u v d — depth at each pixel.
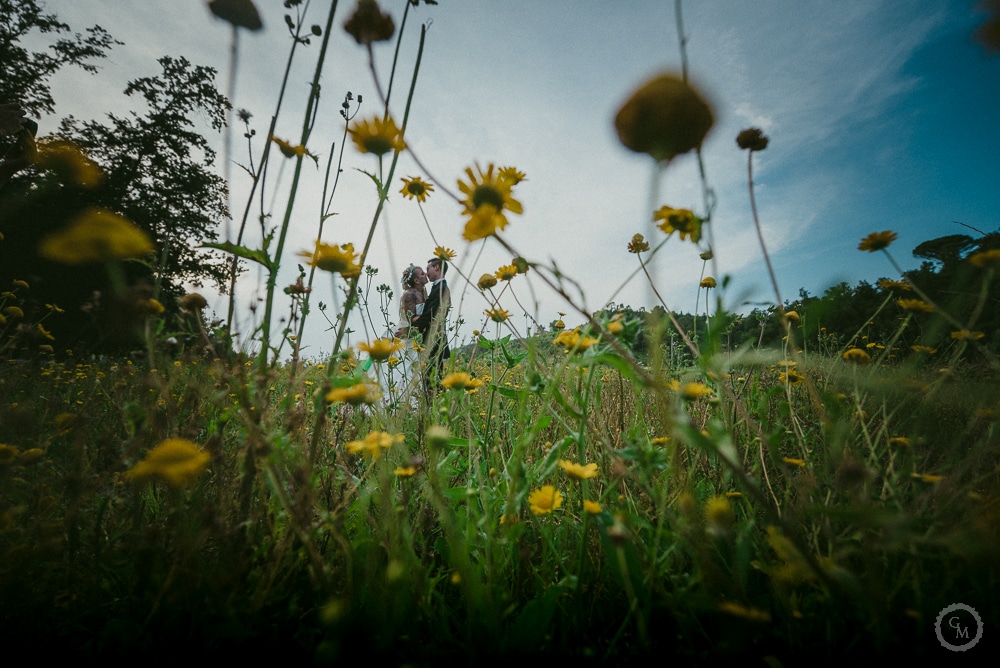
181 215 18.42
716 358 1.04
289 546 1.14
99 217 0.76
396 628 0.96
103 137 18.02
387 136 1.23
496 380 1.88
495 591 1.10
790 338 1.28
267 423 1.27
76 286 11.48
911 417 1.47
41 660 0.99
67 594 1.13
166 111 17.72
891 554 1.10
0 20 16.53
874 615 0.89
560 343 1.34
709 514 1.03
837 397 1.41
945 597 1.01
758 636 0.93
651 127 0.84
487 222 1.00
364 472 1.45
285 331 1.47
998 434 1.11
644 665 0.96
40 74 17.41
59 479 1.42
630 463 1.37
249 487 1.25
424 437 1.66
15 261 10.90
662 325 0.95
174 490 1.19
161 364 1.36
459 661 1.03
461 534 1.27
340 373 1.67
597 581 1.21
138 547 1.12
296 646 1.04
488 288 1.92
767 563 1.15
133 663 0.97
